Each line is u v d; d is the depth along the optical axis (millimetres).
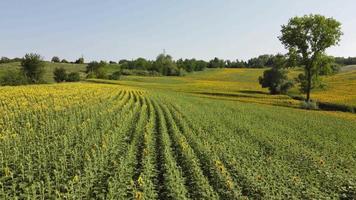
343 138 34188
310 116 51938
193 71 193875
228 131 31359
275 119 44750
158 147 22984
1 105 37812
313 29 73375
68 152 19797
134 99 55688
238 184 16125
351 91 90875
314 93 91812
